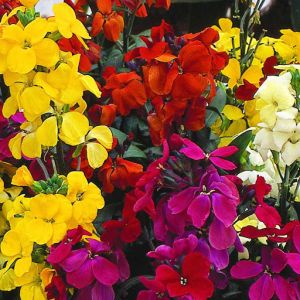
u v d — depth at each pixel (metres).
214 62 1.49
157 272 1.09
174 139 1.24
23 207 1.32
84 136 1.34
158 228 1.18
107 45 1.95
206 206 1.11
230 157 1.46
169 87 1.39
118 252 1.21
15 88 1.25
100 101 1.55
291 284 1.13
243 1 1.79
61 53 1.27
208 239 1.13
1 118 1.48
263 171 1.45
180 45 1.45
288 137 1.25
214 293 1.25
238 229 1.35
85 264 1.17
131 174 1.42
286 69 1.43
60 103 1.26
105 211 1.49
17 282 1.27
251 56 1.75
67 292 1.23
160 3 1.80
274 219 1.17
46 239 1.20
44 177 1.43
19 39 1.22
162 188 1.27
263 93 1.27
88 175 1.45
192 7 2.61
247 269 1.14
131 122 1.60
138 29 2.62
